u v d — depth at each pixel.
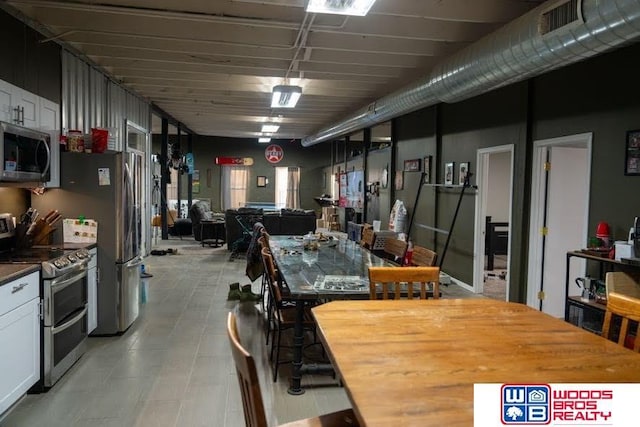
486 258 8.46
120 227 3.85
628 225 3.49
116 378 3.08
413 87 5.44
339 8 3.10
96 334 3.88
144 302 4.90
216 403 2.75
